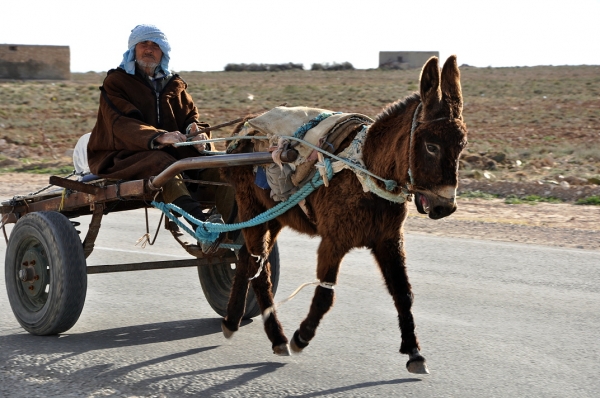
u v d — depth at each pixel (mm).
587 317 7723
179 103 7652
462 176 20422
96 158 7352
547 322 7516
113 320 7531
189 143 6703
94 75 83500
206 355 6316
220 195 7566
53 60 64938
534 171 21625
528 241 12141
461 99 5227
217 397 5285
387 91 56625
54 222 6762
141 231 13086
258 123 6461
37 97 48125
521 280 9383
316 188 5891
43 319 6754
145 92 7402
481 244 11758
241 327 7324
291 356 6324
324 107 46469
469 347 6637
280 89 58969
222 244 6902
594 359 6328
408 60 90250
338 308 8047
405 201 5672
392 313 7848
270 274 7086
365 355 6375
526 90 54844
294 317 7730
